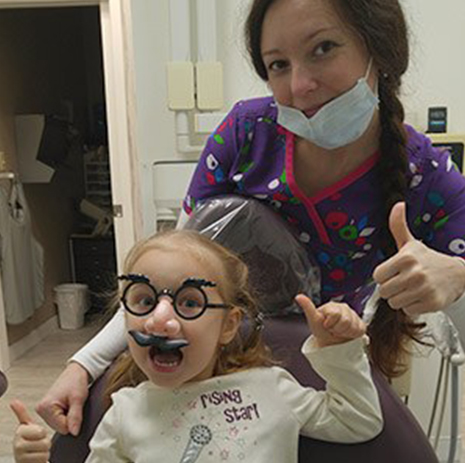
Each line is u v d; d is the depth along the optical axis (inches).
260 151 39.9
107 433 34.6
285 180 38.9
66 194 165.8
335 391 32.6
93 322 155.5
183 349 32.6
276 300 38.9
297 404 34.2
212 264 34.9
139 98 90.6
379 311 39.8
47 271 151.1
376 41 33.4
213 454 32.1
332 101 34.1
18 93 140.4
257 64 36.1
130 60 90.7
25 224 135.9
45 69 155.8
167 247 34.4
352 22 32.1
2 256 125.6
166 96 90.0
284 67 33.9
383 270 28.6
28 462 31.5
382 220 39.0
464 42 86.9
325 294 42.3
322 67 32.9
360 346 31.5
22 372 121.0
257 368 36.0
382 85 36.8
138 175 94.8
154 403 34.6
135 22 88.3
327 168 38.1
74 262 163.5
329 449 33.4
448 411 74.2
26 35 145.1
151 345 31.7
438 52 87.3
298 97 33.8
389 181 36.9
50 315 151.4
